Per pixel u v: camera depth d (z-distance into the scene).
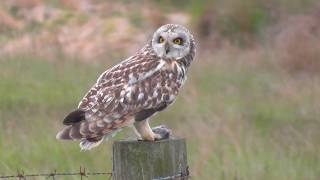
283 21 27.56
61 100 16.61
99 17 29.56
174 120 15.58
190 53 7.82
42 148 12.13
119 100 7.13
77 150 12.24
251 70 21.55
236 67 21.86
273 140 14.04
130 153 6.95
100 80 7.35
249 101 17.64
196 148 13.03
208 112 15.72
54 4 29.89
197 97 17.22
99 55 24.20
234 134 13.74
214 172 11.60
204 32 28.91
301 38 23.59
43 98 16.58
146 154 6.94
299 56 22.64
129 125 7.19
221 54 24.34
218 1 29.48
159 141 6.96
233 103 17.31
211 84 19.55
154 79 7.44
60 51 22.16
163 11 31.31
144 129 7.36
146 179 6.95
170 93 7.51
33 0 29.45
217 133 13.73
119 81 7.27
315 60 22.47
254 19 28.64
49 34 27.47
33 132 13.13
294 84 19.77
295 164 12.53
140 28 29.16
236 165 11.95
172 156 6.98
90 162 11.90
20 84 17.53
